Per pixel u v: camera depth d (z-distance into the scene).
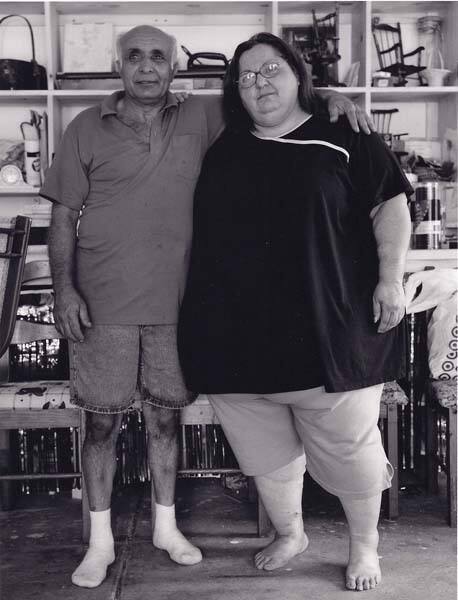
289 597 2.19
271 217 2.06
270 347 2.07
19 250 1.97
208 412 2.54
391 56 3.92
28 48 3.89
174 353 2.33
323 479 2.26
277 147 2.10
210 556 2.49
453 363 2.88
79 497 3.06
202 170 2.23
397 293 2.08
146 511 2.91
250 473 2.32
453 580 2.29
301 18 3.89
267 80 2.06
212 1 3.70
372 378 2.11
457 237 3.72
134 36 2.21
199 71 3.57
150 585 2.29
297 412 2.18
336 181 2.05
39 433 3.06
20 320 2.76
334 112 2.12
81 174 2.28
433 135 3.96
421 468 3.18
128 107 2.28
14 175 3.63
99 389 2.32
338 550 2.51
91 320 2.30
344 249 2.08
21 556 2.51
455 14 3.78
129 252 2.26
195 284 2.19
